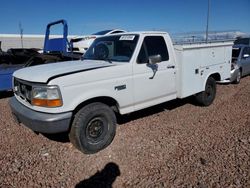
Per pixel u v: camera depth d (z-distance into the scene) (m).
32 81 3.86
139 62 4.76
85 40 10.52
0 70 7.28
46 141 4.68
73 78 3.86
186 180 3.36
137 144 4.47
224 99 7.55
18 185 3.36
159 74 5.11
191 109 6.46
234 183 3.26
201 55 6.03
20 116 4.10
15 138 4.80
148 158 3.97
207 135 4.79
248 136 4.67
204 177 3.41
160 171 3.59
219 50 6.70
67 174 3.61
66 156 4.12
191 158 3.91
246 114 5.99
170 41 5.41
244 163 3.71
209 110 6.39
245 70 11.23
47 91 3.72
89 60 5.14
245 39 18.52
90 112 4.05
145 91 4.89
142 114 6.07
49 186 3.34
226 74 7.19
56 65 4.61
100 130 4.26
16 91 4.54
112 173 3.60
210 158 3.89
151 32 5.11
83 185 3.35
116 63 4.67
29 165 3.84
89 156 4.12
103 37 5.60
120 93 4.46
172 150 4.20
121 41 5.05
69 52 7.80
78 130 3.99
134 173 3.57
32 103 3.92
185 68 5.59
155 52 5.08
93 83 4.08
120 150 4.27
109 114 4.32
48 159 4.03
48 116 3.74
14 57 8.29
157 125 5.37
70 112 3.84
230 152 4.07
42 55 7.91
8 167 3.78
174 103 6.96
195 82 5.97
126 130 5.11
